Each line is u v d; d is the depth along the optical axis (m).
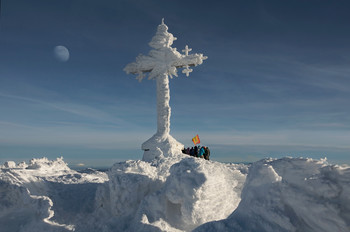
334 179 4.79
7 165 12.13
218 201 6.93
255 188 5.66
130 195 7.50
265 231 4.83
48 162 12.31
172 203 7.17
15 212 7.45
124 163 9.29
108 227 6.77
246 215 5.30
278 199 5.12
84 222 7.28
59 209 7.90
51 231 6.66
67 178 10.45
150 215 6.61
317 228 4.55
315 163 5.72
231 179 8.57
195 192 6.52
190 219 6.43
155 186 8.12
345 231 4.21
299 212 4.84
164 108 20.56
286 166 6.03
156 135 20.27
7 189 7.98
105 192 8.00
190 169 7.07
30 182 8.87
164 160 11.73
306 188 5.02
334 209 4.43
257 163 6.28
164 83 20.77
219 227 5.11
